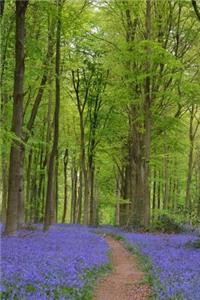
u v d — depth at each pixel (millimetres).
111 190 51250
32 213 38688
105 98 31484
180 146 34625
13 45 23219
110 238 26328
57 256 13328
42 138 36281
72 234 22641
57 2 20156
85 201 37938
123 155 40000
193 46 29766
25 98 30406
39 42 21844
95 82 37875
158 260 14430
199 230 26844
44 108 35344
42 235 20266
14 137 14172
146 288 11922
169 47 29516
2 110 23094
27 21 23062
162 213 29969
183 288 9836
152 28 28609
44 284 9406
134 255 18188
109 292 11414
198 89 25156
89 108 39344
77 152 43906
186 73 29641
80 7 24984
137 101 27844
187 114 39938
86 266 12562
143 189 28969
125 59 25781
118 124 37219
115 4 27250
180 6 26219
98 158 41281
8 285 8953
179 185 55188
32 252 13672
